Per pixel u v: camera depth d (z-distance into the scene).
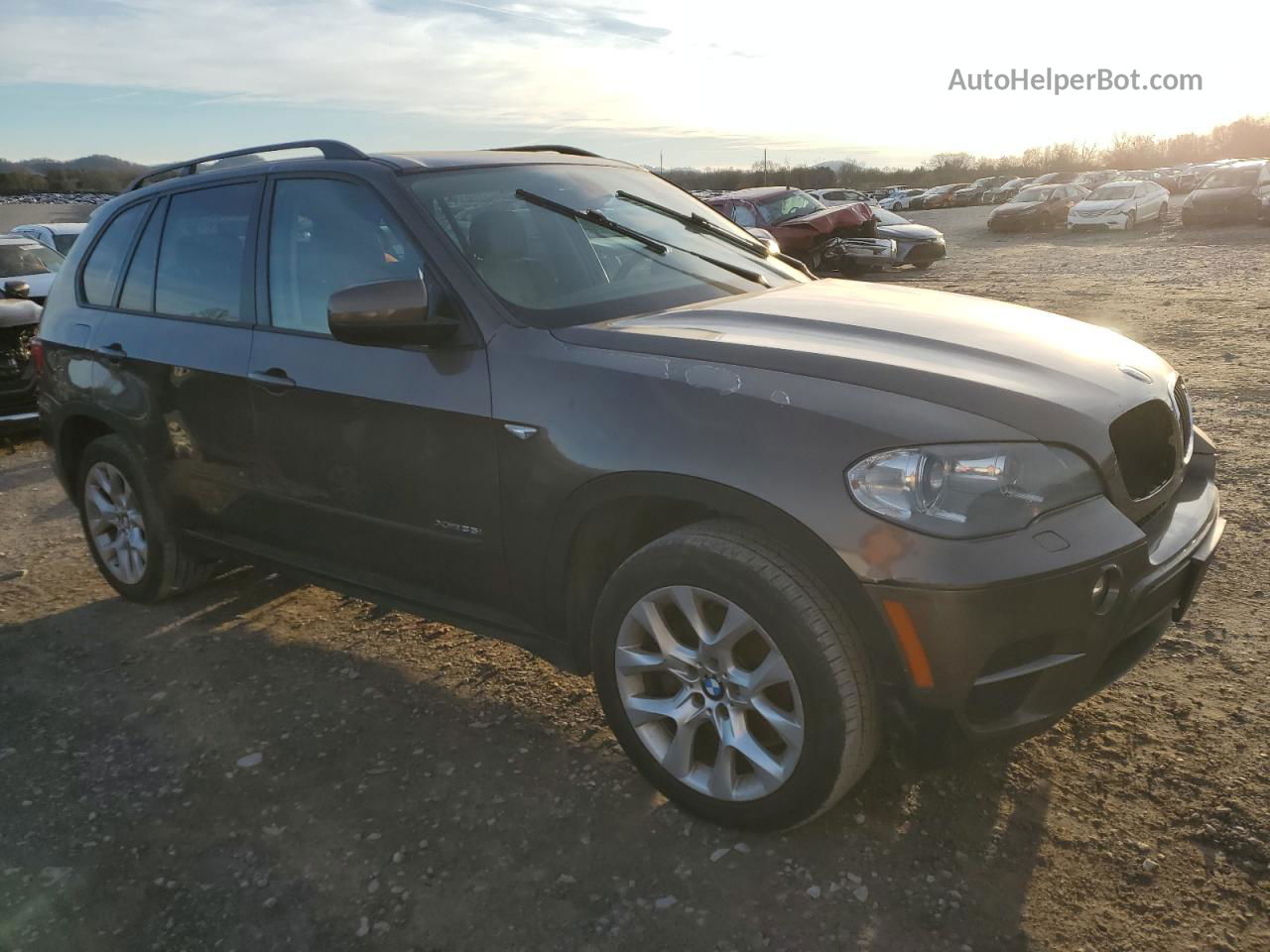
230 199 3.57
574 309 2.89
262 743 3.14
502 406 2.69
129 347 3.79
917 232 18.12
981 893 2.31
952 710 2.19
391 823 2.69
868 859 2.44
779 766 2.40
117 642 3.96
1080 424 2.32
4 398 7.20
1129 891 2.29
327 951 2.26
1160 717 2.96
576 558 2.70
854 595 2.19
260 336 3.34
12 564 4.96
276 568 3.58
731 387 2.40
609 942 2.23
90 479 4.24
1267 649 3.30
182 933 2.34
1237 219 24.61
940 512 2.14
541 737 3.08
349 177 3.19
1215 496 2.85
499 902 2.38
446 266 2.89
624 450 2.46
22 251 10.21
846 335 2.65
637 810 2.69
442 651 3.71
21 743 3.22
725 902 2.33
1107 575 2.23
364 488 3.08
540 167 3.53
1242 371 7.52
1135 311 11.08
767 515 2.26
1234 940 2.13
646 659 2.56
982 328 2.80
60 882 2.54
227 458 3.50
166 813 2.80
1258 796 2.57
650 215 3.58
